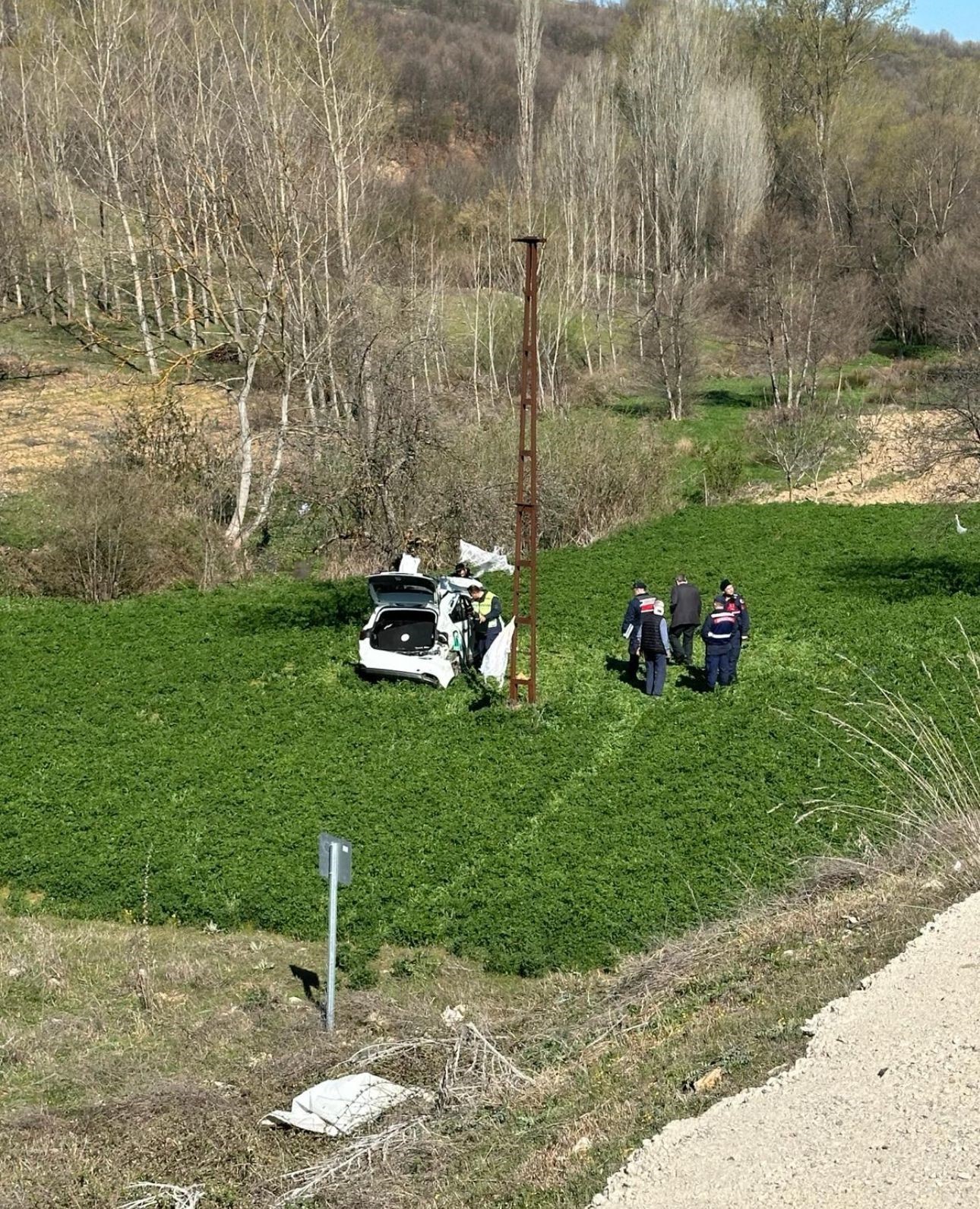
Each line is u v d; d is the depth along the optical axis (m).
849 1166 8.26
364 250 47.66
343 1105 11.80
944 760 16.56
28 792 20.69
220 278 49.91
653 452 43.12
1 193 63.28
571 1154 9.73
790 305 60.78
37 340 61.78
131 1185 10.81
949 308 60.41
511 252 63.31
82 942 16.44
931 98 101.00
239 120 40.53
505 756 21.50
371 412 38.06
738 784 19.75
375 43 85.62
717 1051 10.66
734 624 24.06
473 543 37.53
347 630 29.17
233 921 16.95
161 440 39.78
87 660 27.30
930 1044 9.48
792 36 91.50
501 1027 13.69
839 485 48.03
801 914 13.88
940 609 28.50
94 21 54.09
